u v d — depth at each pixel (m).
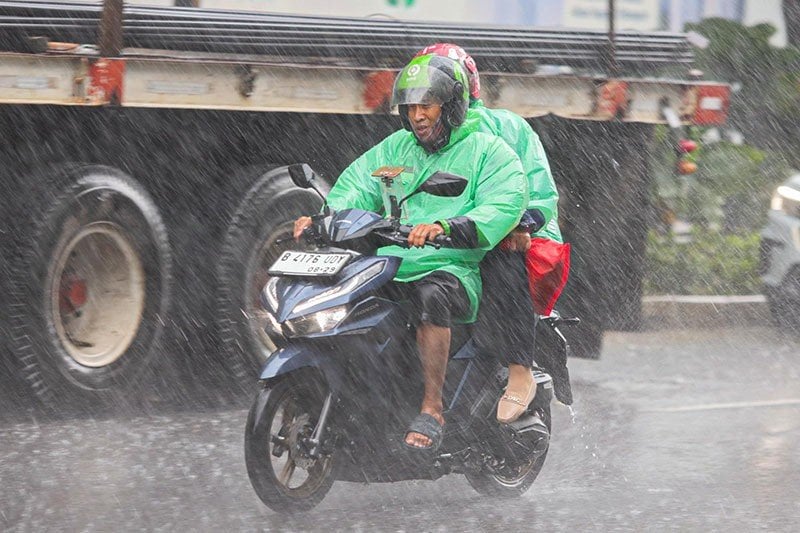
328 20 26.41
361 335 16.84
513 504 18.97
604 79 28.69
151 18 23.94
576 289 29.75
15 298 22.19
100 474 19.55
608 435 23.78
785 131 49.78
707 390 28.38
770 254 36.84
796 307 36.75
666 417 25.47
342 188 18.53
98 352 23.34
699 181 44.97
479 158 17.78
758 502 19.17
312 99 24.67
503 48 28.86
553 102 28.16
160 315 24.06
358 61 26.56
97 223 23.11
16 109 22.66
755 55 49.62
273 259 25.56
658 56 30.97
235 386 25.20
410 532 17.23
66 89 21.92
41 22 22.44
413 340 17.44
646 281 39.38
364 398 17.03
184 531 16.73
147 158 24.23
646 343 34.09
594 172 29.66
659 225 40.91
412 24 27.72
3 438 21.53
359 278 16.88
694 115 30.12
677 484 20.25
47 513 17.36
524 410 18.27
